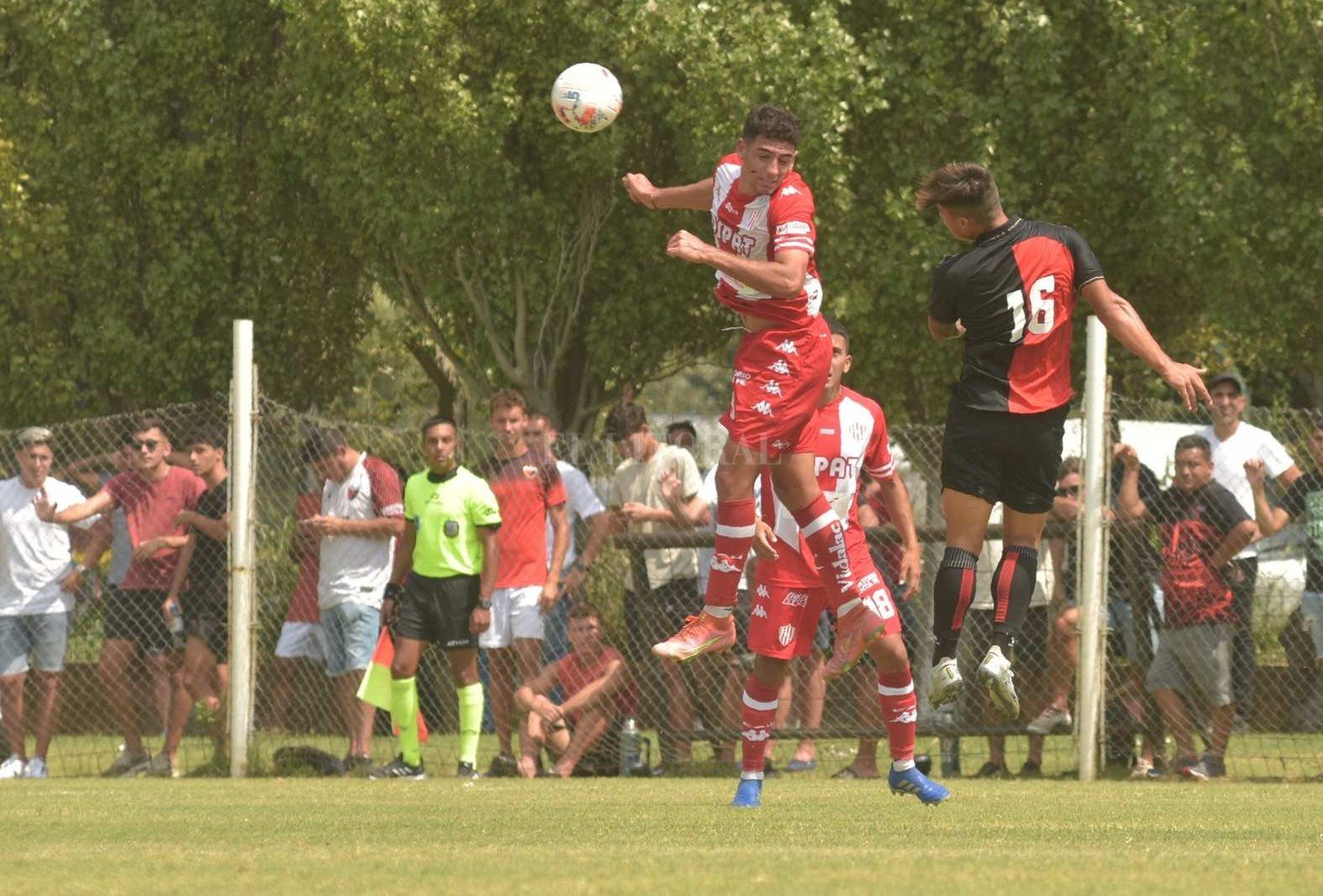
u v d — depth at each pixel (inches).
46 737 1462.8
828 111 2278.5
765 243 769.6
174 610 1446.9
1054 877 539.2
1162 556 1349.7
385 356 3193.9
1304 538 1416.1
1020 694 1418.6
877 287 2395.4
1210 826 805.2
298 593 1492.4
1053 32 2317.9
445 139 2427.4
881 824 804.6
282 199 2664.9
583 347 2758.4
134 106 2532.0
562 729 1414.9
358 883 533.3
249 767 1395.2
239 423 1406.3
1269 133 2284.7
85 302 2600.9
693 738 1389.0
